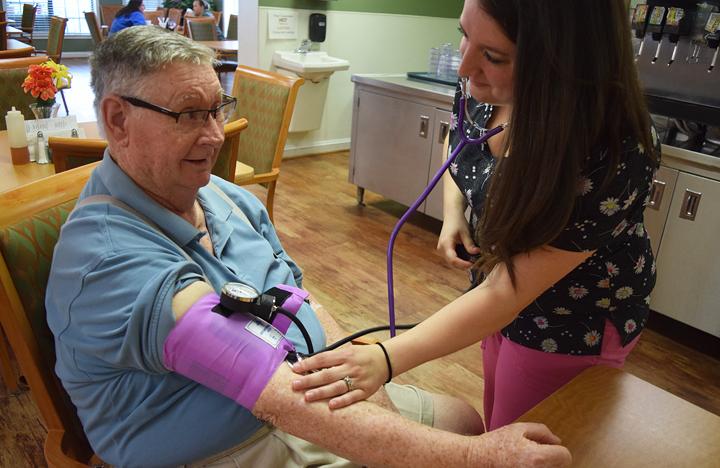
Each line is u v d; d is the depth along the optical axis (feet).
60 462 3.34
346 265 10.67
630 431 3.05
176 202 3.64
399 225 4.08
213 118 3.47
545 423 3.09
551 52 2.44
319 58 16.12
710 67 7.95
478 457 2.83
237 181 9.44
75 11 34.30
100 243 3.09
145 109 3.21
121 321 2.93
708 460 2.89
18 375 7.02
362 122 12.99
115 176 3.41
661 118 8.71
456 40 19.76
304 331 3.30
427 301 9.61
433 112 11.41
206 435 3.18
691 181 8.04
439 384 7.55
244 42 15.97
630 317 3.66
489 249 3.04
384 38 17.93
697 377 8.13
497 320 3.14
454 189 4.52
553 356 3.78
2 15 19.56
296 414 2.97
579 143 2.61
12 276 3.38
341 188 14.80
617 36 2.53
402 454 2.90
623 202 2.93
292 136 17.02
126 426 3.21
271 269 4.23
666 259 8.55
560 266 3.05
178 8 32.60
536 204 2.70
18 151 7.22
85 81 27.22
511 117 2.68
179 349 2.94
